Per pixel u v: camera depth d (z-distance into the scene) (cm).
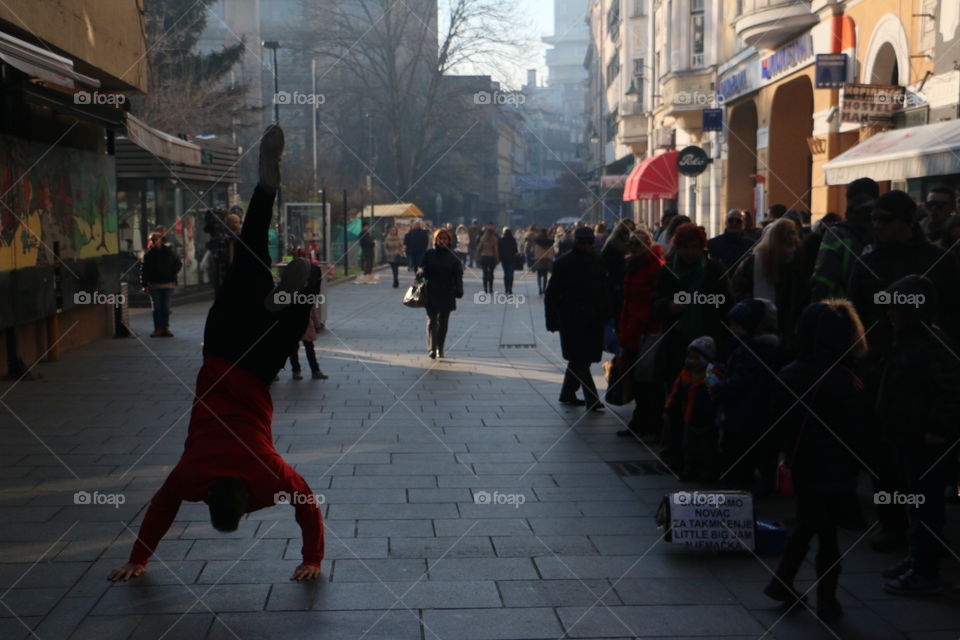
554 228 3891
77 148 1447
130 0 1561
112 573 489
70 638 422
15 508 611
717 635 433
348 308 2198
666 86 3259
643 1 4938
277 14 7875
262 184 446
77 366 1248
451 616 450
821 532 454
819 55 1809
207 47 5744
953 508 636
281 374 1204
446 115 5616
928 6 1445
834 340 458
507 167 10356
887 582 492
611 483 686
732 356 656
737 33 2277
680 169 2622
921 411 481
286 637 425
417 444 805
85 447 780
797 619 451
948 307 596
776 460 661
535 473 712
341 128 6431
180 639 421
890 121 1561
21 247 1184
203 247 2559
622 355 848
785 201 2395
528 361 1324
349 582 491
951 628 442
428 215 6881
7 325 1129
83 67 1378
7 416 909
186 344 1490
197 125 3177
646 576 505
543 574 506
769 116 2400
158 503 473
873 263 614
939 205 810
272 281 469
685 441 697
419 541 557
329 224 3388
